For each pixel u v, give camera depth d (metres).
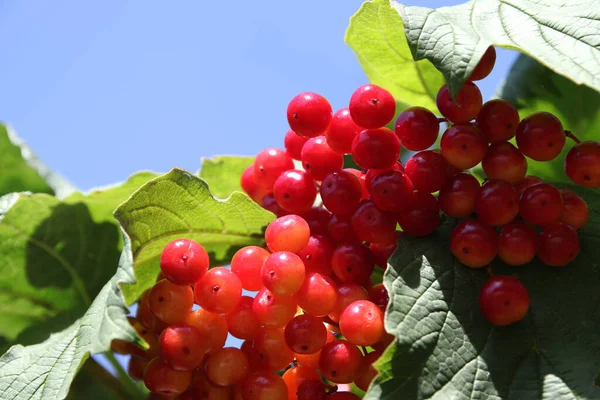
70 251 0.41
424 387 0.34
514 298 0.34
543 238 0.35
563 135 0.36
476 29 0.35
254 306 0.35
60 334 0.38
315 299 0.35
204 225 0.37
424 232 0.35
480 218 0.35
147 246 0.37
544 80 0.40
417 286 0.35
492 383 0.34
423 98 0.40
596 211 0.37
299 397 0.35
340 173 0.36
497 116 0.35
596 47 0.34
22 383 0.35
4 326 0.40
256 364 0.35
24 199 0.40
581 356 0.34
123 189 0.41
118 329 0.35
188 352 0.34
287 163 0.38
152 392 0.36
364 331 0.34
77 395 0.40
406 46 0.38
